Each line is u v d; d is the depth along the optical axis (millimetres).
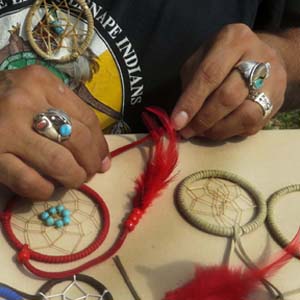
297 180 784
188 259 657
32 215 697
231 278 606
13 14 913
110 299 604
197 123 789
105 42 965
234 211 722
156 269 643
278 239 687
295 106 1166
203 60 777
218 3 1045
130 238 675
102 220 700
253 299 607
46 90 713
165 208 716
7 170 657
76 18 929
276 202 739
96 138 736
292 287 631
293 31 1110
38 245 660
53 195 723
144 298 611
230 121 794
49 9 918
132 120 1030
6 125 653
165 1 993
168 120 798
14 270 629
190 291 593
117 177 762
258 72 767
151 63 1005
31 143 654
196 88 763
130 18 978
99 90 985
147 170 763
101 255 652
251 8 1079
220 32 816
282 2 1133
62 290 611
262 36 1072
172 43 1013
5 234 666
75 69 952
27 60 930
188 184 749
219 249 672
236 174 783
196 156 806
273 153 826
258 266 650
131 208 719
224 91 763
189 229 693
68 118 669
